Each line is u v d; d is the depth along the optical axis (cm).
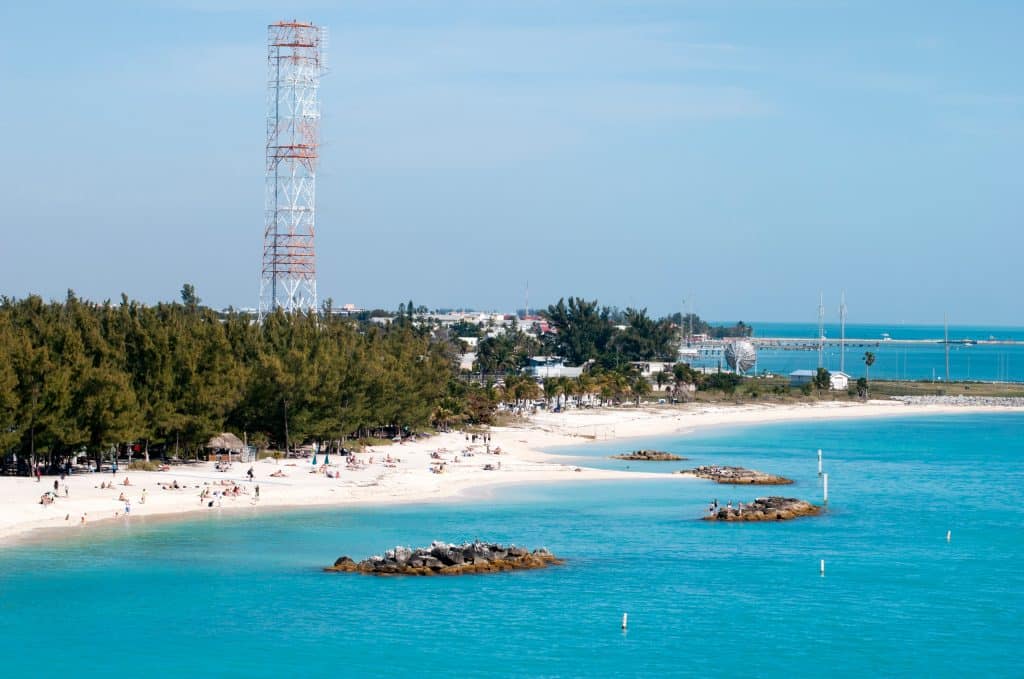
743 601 12069
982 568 13638
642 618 11400
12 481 16538
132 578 12456
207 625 10969
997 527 16325
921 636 10944
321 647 10425
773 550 14550
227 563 13175
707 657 10288
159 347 18688
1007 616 11594
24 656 10119
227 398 19412
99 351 18450
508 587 12462
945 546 14938
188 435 19312
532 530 15612
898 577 13175
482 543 13850
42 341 18138
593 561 13762
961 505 18462
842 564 13788
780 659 10250
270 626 10962
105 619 11106
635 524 16212
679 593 12350
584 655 10281
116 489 16675
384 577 12775
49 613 11244
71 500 15712
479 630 10944
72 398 16962
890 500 18988
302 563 13288
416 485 18850
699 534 15550
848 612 11706
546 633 10881
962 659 10312
